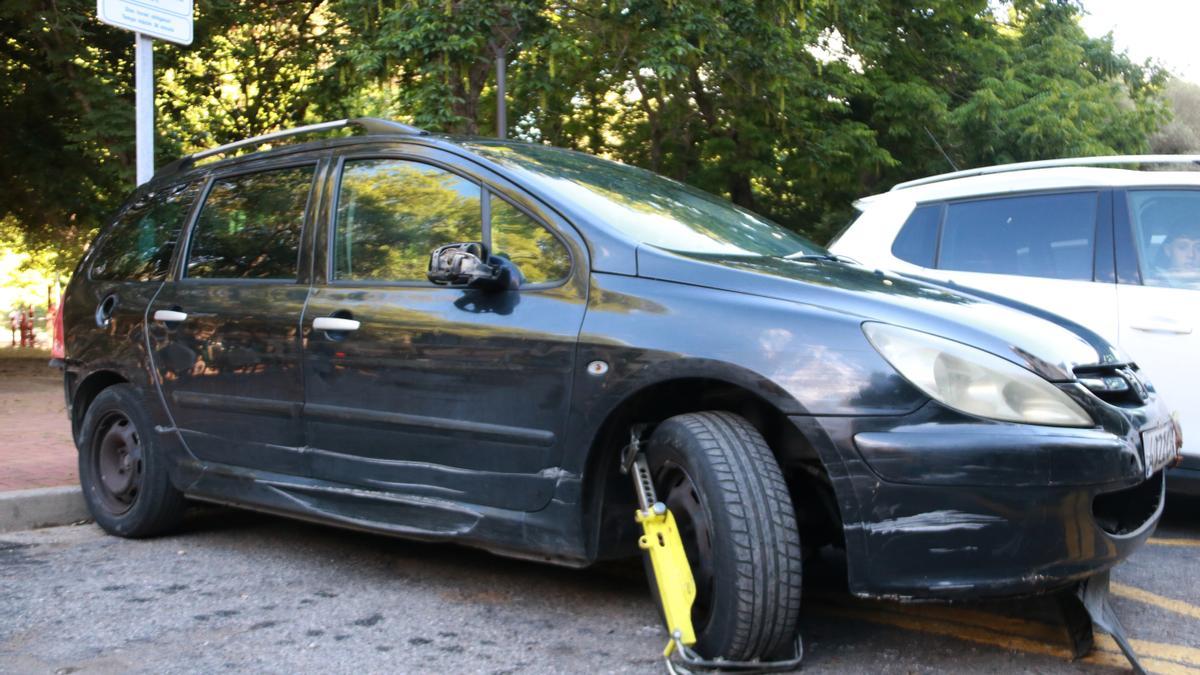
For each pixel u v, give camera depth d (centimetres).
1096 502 299
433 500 373
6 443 738
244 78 1681
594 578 419
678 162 1672
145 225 525
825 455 291
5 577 425
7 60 1453
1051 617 370
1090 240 543
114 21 605
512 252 368
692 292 326
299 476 418
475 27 1116
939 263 584
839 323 301
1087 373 316
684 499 311
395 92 1299
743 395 329
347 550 469
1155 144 2420
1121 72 1817
